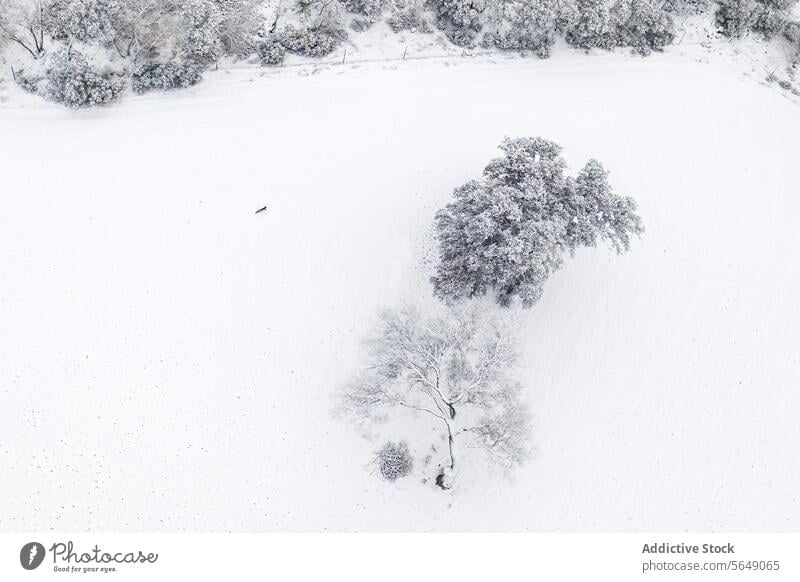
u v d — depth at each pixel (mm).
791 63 51656
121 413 33375
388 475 33156
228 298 36656
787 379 38250
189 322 35812
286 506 32438
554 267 34250
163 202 38844
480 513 33219
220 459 32969
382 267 38312
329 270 38000
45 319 34906
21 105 40469
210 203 39156
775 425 36906
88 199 38344
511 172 35094
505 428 31844
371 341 34375
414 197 40562
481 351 33969
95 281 36219
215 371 34781
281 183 40281
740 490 35062
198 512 31922
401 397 34562
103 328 35125
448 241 35438
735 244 42094
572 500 33906
